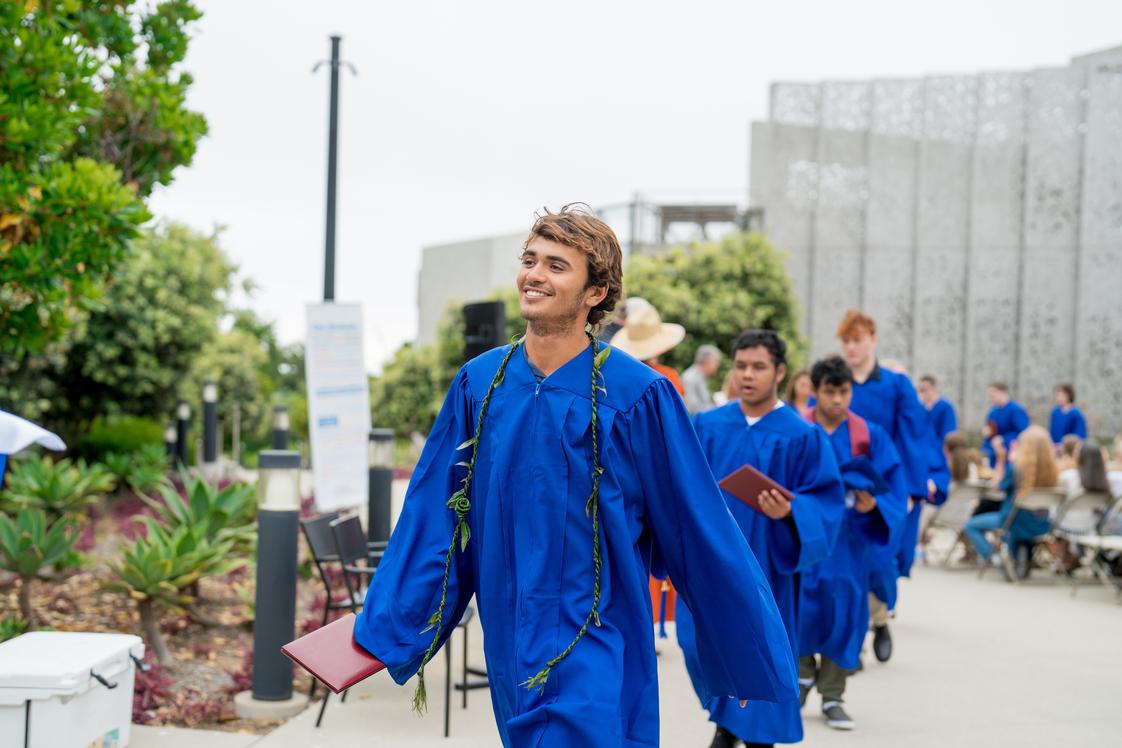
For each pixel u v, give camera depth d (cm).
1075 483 1134
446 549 284
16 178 589
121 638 463
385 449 807
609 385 271
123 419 2091
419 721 543
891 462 600
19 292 635
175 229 1998
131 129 734
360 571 575
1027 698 634
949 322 2758
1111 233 2672
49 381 1705
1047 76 2727
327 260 954
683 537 280
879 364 804
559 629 263
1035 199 2727
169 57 796
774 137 2795
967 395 2744
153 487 1459
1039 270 2722
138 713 535
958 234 2762
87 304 689
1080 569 1200
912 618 895
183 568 653
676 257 2348
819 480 464
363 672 270
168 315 1833
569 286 264
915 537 789
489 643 275
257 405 3350
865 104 2792
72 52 630
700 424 495
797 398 861
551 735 255
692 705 591
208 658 655
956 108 2769
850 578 550
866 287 2767
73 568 867
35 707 402
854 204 2784
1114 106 2678
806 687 570
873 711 598
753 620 279
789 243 2789
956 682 671
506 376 276
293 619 563
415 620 279
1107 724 580
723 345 2275
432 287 3111
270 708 549
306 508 1273
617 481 270
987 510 1209
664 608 709
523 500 268
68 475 1038
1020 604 967
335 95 959
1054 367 2709
